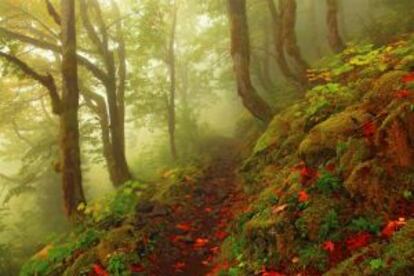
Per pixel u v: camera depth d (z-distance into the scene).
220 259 7.11
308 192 6.24
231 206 9.57
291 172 7.65
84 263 7.81
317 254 5.30
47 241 11.23
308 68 15.16
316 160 6.98
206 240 8.23
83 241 8.72
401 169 5.45
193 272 7.26
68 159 11.52
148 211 10.13
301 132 9.26
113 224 9.38
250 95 13.80
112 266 7.29
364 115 6.89
